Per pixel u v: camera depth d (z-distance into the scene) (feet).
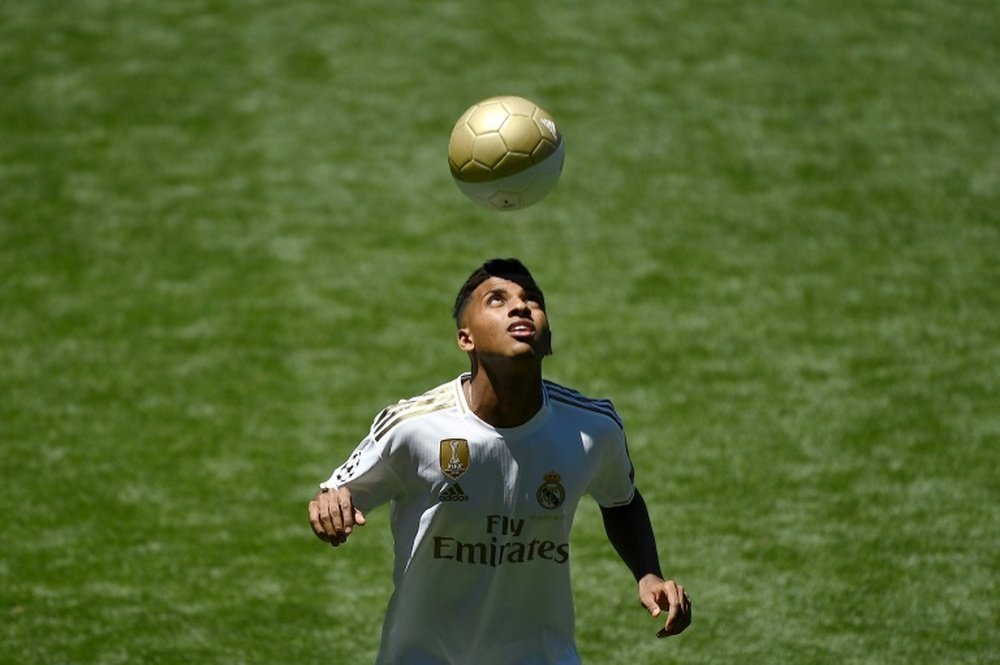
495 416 43.39
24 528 80.07
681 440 90.63
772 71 142.31
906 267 113.29
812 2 155.02
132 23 150.10
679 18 151.74
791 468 86.94
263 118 134.72
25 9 152.66
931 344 102.17
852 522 80.48
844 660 66.54
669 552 77.61
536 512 43.93
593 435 44.57
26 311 107.55
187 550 78.18
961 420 92.17
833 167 127.65
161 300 109.29
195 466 88.07
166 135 132.05
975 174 126.52
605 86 139.54
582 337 103.96
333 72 141.69
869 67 143.13
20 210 120.98
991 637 68.33
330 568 76.84
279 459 89.04
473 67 142.51
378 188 125.08
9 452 89.10
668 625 42.78
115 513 82.23
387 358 101.81
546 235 118.62
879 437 90.33
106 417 94.02
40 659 66.13
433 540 44.32
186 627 69.82
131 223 119.55
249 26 149.48
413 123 134.21
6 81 139.74
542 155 49.34
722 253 115.75
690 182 125.70
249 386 98.17
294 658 67.05
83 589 73.41
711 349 102.27
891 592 73.00
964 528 79.41
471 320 43.52
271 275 112.78
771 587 73.87
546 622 46.29
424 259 115.14
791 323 105.60
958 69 143.13
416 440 43.68
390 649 47.16
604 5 154.10
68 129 132.77
